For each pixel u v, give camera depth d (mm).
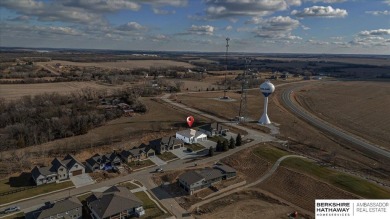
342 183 82375
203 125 126438
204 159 96812
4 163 90000
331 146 114188
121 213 65625
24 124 124000
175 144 104312
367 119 159625
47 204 67312
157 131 123250
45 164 90750
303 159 97938
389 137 129750
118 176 84438
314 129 136000
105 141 111500
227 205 72438
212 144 110062
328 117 161500
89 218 66750
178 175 85438
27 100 159375
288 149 107750
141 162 93188
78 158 95562
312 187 80688
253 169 91438
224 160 96500
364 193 77562
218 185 80875
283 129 132875
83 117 130000
